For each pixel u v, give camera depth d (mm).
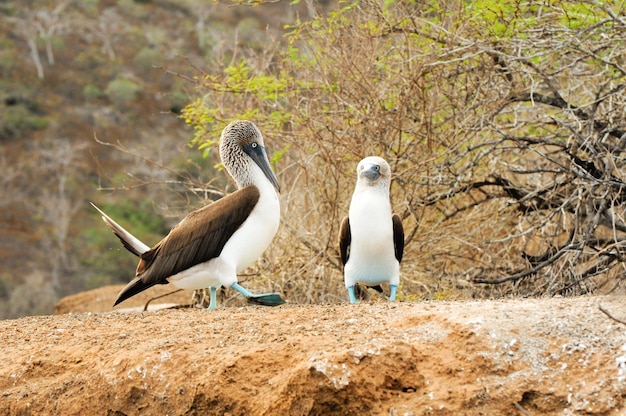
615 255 12312
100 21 101312
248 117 15422
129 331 9648
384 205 11375
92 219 71938
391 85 14883
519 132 15375
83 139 83625
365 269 11508
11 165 79250
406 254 15172
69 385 8914
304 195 15719
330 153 14602
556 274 13195
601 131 13266
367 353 8086
